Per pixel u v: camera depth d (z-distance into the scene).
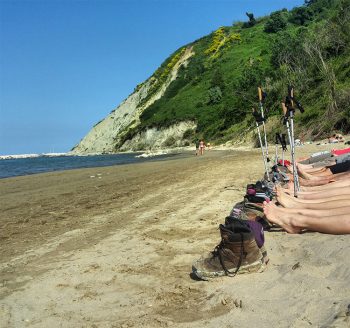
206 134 66.00
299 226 5.14
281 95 44.34
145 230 6.43
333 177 7.86
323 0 91.88
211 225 6.43
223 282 3.96
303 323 2.96
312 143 29.17
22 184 18.61
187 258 4.85
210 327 3.10
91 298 3.86
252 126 48.38
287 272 3.97
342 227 4.85
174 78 101.50
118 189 13.02
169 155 48.47
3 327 3.36
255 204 5.67
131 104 112.44
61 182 18.16
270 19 93.94
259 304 3.36
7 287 4.28
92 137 116.44
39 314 3.58
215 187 10.94
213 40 103.19
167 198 9.84
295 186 6.48
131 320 3.35
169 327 3.18
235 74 79.19
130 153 76.06
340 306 3.09
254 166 16.58
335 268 3.85
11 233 7.11
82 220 7.87
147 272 4.46
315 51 45.94
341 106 34.53
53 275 4.55
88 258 5.11
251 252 4.06
